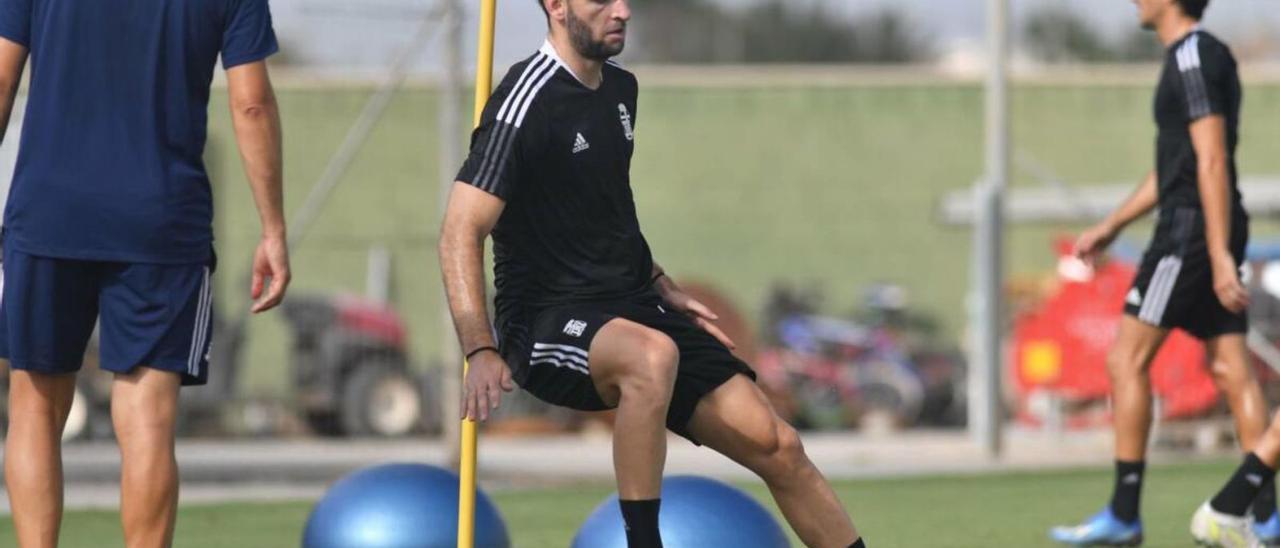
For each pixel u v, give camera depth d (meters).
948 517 37.66
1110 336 60.38
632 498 19.72
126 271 20.83
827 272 96.19
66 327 21.16
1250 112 94.00
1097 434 64.88
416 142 87.44
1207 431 58.81
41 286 20.94
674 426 20.50
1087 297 60.75
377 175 87.06
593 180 20.33
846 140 96.94
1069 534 30.75
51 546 21.31
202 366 21.25
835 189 96.69
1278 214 66.19
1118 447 30.56
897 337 78.75
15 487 21.27
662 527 21.56
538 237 20.47
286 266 21.58
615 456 19.81
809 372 74.38
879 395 74.75
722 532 21.56
